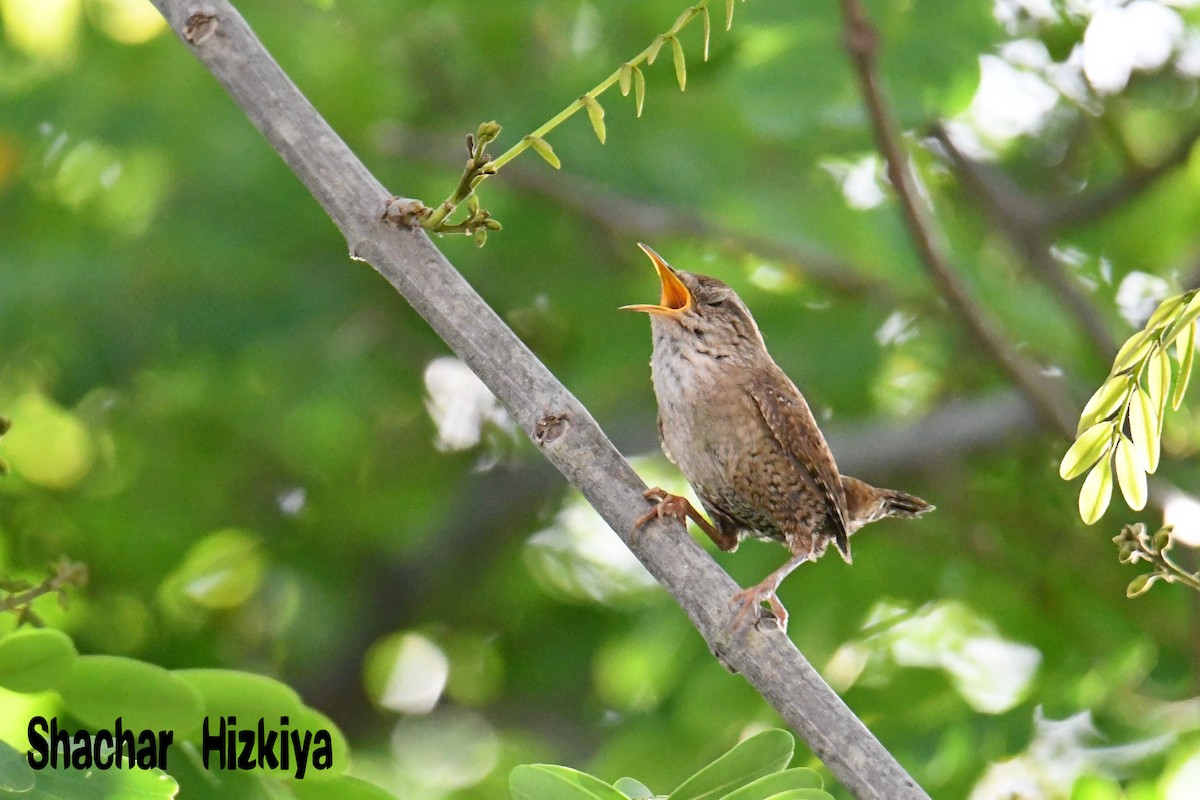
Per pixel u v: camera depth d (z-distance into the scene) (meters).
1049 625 10.76
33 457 14.38
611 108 12.32
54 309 11.89
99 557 14.01
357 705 15.40
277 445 14.79
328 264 12.65
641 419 13.35
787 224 12.38
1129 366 4.81
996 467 13.12
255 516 15.34
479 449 15.69
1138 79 13.42
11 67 12.41
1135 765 8.43
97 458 14.46
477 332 5.30
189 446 14.59
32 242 12.62
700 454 8.38
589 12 12.75
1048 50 12.54
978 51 9.12
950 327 12.44
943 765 8.64
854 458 12.36
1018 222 13.09
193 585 14.95
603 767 10.20
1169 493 10.47
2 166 12.22
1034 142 14.45
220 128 12.49
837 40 8.99
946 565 11.50
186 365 12.84
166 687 4.61
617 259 13.59
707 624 5.09
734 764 4.82
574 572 15.32
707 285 8.58
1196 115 13.55
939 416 12.77
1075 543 11.91
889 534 11.76
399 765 15.05
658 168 12.37
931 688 9.42
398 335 14.23
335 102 12.66
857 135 11.52
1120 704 9.15
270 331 12.12
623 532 5.24
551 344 13.98
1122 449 4.91
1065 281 12.69
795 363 12.74
